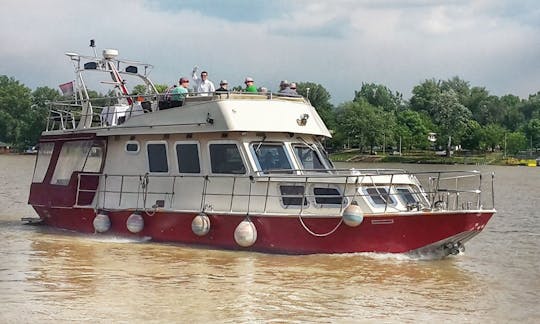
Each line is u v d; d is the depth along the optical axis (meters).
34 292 13.01
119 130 18.97
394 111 140.00
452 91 129.38
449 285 14.29
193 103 17.64
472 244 20.42
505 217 28.17
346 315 11.88
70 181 20.08
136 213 18.22
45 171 21.14
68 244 18.02
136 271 14.88
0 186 39.31
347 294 13.28
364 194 16.14
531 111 174.25
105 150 19.41
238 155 17.00
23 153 118.06
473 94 155.12
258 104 17.34
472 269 16.16
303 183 16.27
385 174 16.27
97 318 11.36
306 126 17.86
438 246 15.89
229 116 16.89
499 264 17.00
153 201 18.20
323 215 15.69
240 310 11.99
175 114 17.92
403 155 119.25
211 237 17.03
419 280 14.55
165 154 18.22
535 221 26.69
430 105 135.50
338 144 119.38
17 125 122.38
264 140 17.22
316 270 15.02
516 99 180.62
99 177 19.39
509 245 20.31
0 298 12.53
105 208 19.02
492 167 100.50
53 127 22.39
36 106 123.81
